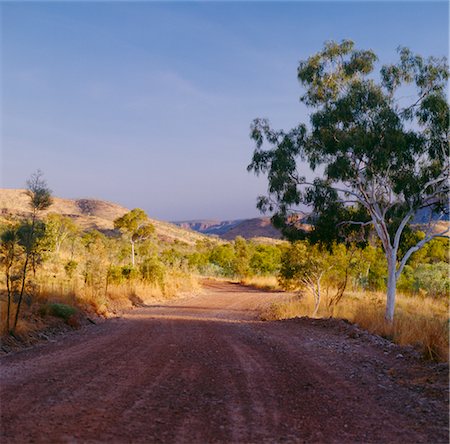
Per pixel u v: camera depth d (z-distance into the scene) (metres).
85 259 36.16
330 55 21.36
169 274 44.50
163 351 11.13
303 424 5.94
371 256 35.75
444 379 8.11
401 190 19.77
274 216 21.80
